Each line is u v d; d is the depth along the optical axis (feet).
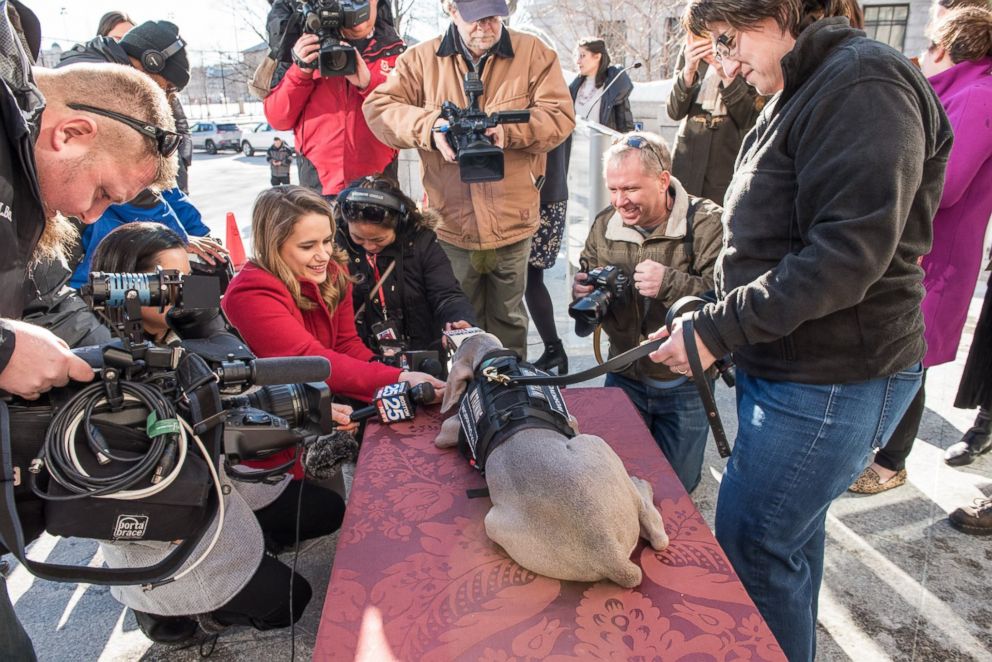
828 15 4.81
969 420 11.25
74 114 4.37
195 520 4.23
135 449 4.15
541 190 12.41
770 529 5.37
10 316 4.04
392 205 8.49
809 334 4.97
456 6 9.68
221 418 4.37
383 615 4.68
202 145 82.64
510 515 5.06
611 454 5.32
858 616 7.22
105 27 12.19
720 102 11.54
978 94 7.91
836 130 4.40
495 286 11.39
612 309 7.89
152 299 4.17
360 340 8.82
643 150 7.32
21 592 7.88
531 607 4.70
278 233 7.36
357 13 10.12
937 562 7.99
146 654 6.98
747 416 5.55
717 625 4.51
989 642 6.88
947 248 8.45
